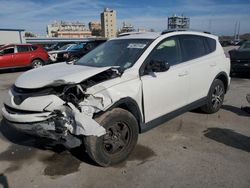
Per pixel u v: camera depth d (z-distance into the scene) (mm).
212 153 3938
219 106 5785
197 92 4973
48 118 3246
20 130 3477
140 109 3881
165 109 4305
